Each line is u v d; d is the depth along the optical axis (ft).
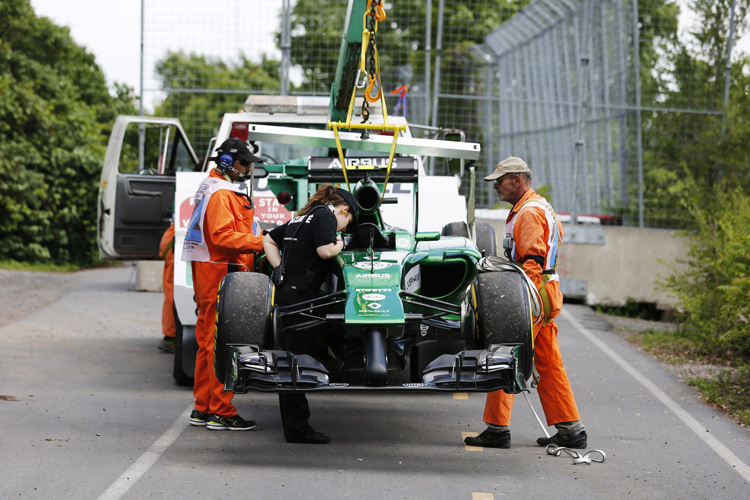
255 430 40.60
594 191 96.07
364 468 34.32
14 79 163.94
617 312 90.43
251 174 40.42
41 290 101.71
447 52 110.22
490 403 38.17
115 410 43.52
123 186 66.39
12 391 46.65
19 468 32.89
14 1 205.26
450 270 39.88
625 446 39.24
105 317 79.20
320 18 102.53
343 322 34.37
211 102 93.04
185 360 49.21
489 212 90.68
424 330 39.91
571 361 60.85
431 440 39.52
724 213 69.46
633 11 92.07
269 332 34.27
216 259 39.55
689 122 91.97
